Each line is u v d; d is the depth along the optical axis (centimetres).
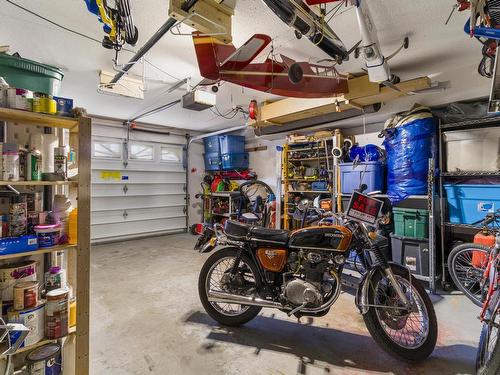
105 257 420
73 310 146
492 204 271
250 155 621
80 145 143
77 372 140
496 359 127
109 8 149
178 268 365
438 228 318
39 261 161
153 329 210
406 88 270
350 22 194
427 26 198
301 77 221
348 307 246
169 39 222
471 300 260
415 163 300
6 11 184
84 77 304
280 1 133
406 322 187
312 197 472
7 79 134
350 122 405
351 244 187
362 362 170
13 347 114
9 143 129
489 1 116
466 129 288
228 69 210
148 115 490
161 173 603
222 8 146
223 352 181
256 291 204
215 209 618
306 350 183
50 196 169
